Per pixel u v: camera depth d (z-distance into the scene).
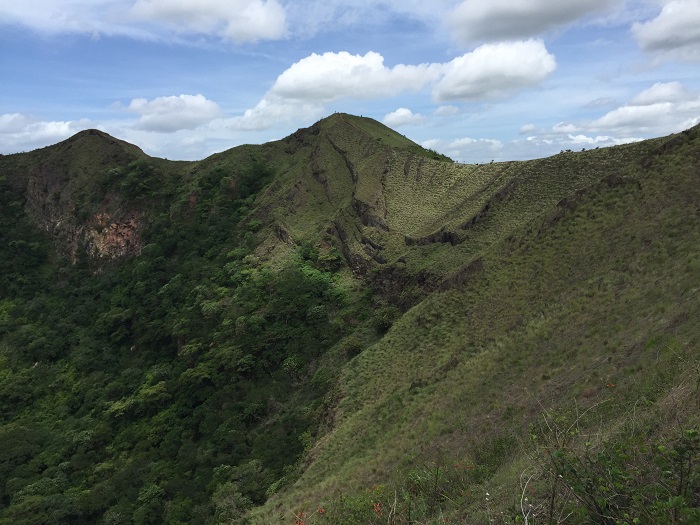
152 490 34.44
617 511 4.66
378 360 32.47
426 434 19.58
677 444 4.92
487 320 27.31
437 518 8.83
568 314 21.53
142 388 50.22
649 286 18.94
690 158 25.27
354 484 18.70
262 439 34.94
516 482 8.61
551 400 15.53
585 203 29.16
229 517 25.94
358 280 49.53
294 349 43.53
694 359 10.31
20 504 38.53
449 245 44.00
